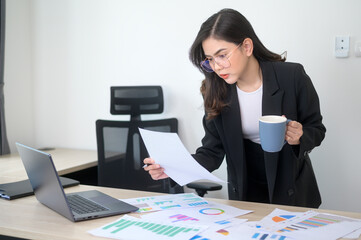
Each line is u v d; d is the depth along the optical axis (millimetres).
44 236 1262
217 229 1260
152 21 2861
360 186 2482
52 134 3287
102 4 2996
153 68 2900
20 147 1551
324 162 2545
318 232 1216
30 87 3299
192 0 2734
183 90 2834
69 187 1859
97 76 3074
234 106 1723
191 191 2887
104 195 1662
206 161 1772
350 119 2453
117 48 2988
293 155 1708
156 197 1672
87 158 2805
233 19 1521
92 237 1226
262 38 2586
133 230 1258
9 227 1319
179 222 1331
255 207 1515
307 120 1748
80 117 3168
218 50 1514
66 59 3158
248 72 1688
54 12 3150
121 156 2623
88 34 3064
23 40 3203
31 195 1710
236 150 1743
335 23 2414
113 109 2680
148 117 2943
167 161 1500
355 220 1328
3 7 2852
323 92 2490
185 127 2857
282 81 1686
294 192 1741
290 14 2508
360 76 2396
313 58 2484
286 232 1222
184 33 2781
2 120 2910
